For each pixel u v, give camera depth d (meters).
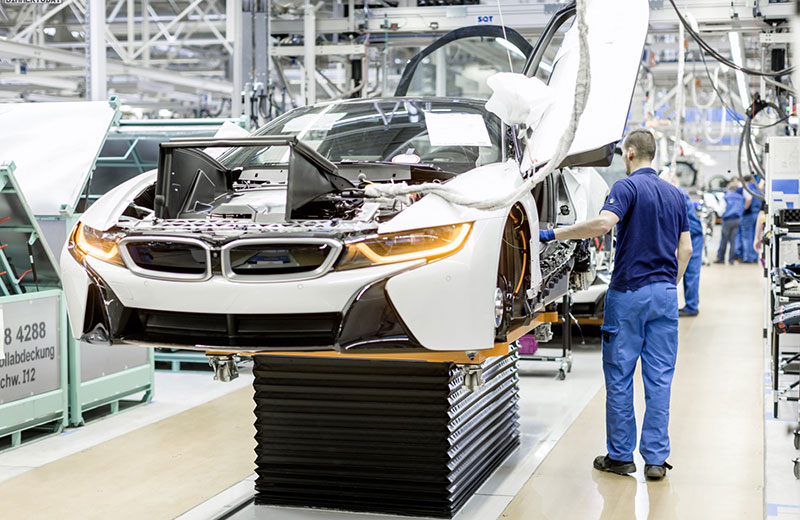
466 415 3.66
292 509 3.54
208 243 2.80
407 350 2.74
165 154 3.13
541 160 3.29
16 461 4.21
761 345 7.79
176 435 4.70
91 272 3.02
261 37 8.71
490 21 8.79
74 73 12.66
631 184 3.92
